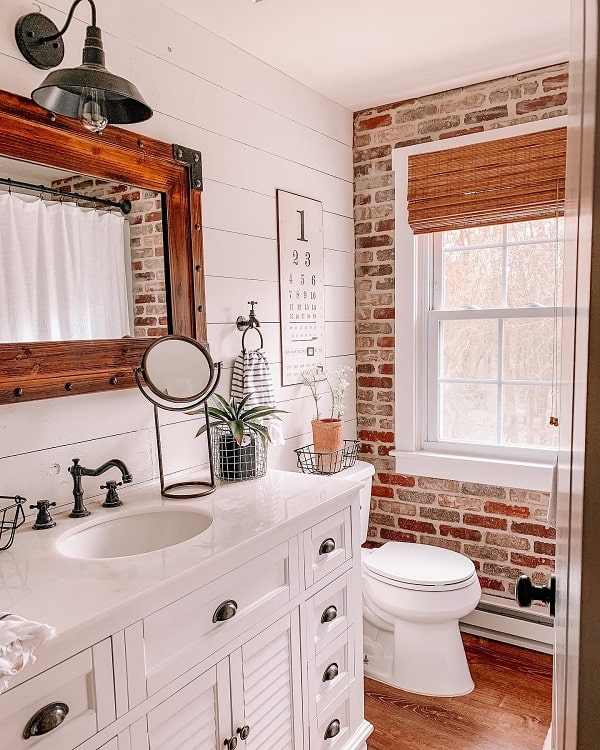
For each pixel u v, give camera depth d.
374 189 2.86
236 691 1.36
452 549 2.75
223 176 2.12
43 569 1.23
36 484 1.54
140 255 1.78
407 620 2.28
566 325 0.44
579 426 0.28
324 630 1.71
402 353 2.82
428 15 2.00
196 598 1.24
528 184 2.41
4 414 1.47
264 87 2.31
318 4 1.90
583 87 0.30
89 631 1.01
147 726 1.14
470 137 2.56
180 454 1.98
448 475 2.73
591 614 0.27
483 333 2.69
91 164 1.62
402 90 2.63
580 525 0.27
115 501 1.65
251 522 1.49
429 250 2.81
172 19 1.90
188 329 1.94
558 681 0.48
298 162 2.51
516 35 2.16
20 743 0.92
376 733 2.07
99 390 1.66
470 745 2.00
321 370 2.67
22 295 1.47
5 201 1.43
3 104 1.41
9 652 0.86
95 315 1.65
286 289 2.44
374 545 3.00
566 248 0.47
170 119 1.90
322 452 2.48
